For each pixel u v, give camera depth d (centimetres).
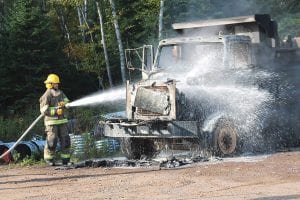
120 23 3138
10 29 2777
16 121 2164
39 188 1038
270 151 1459
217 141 1332
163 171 1170
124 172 1184
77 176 1161
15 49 2734
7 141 1975
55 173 1220
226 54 1392
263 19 1511
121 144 1474
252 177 1039
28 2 2767
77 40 3791
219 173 1095
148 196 910
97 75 3316
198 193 918
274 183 977
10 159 1480
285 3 2903
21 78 2738
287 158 1255
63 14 3875
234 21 1510
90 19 3581
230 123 1357
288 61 1554
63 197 933
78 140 1591
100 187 1013
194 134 1287
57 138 1372
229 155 1350
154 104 1337
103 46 3102
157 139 1432
